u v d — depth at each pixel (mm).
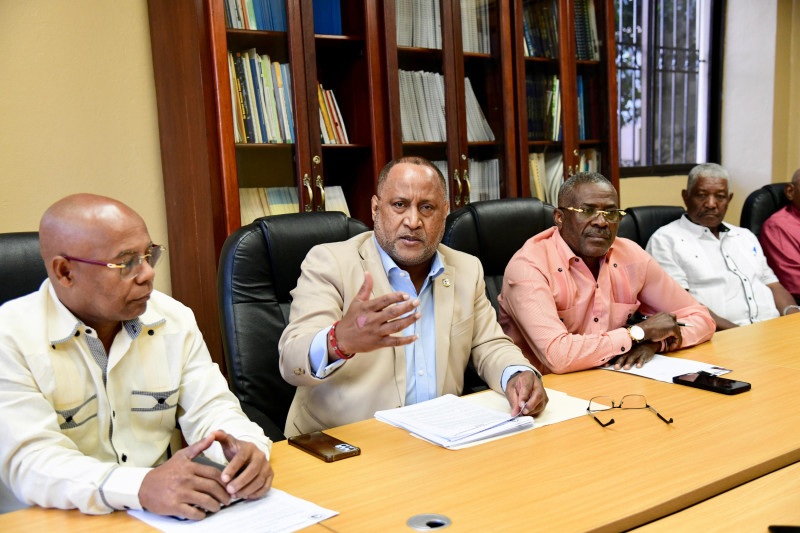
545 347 1979
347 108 2963
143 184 2828
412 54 3076
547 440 1391
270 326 1877
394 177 1771
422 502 1115
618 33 4609
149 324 1423
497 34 3350
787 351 2078
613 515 1046
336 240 2014
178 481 1090
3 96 2521
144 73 2807
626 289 2330
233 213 2652
